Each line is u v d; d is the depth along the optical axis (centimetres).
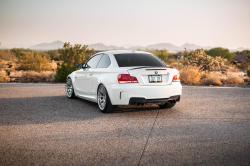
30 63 2427
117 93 534
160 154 327
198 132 427
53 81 1503
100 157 319
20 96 869
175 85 559
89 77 662
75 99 806
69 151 340
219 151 336
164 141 380
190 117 541
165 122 498
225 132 427
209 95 884
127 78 527
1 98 820
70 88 813
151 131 434
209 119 523
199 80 1502
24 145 365
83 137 402
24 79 1520
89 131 436
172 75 561
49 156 323
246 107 658
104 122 498
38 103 726
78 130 442
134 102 527
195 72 1397
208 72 1722
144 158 315
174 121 506
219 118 532
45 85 1272
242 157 315
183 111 605
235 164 294
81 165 295
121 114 571
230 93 938
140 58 605
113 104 551
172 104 620
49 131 436
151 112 592
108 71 569
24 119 526
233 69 2997
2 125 478
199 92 966
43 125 477
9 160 311
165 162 302
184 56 1931
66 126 469
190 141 379
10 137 403
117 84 535
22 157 320
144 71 532
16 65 2797
